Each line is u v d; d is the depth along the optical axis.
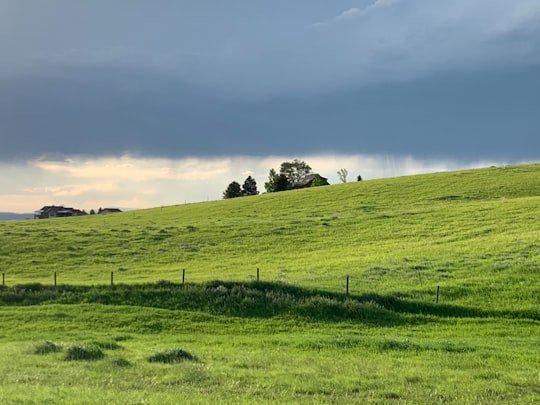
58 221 91.19
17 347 21.25
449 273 37.88
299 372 17.25
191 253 52.88
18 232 64.69
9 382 15.20
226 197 171.62
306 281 37.00
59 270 46.66
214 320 29.16
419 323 29.00
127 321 28.61
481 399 14.78
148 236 61.16
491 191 81.88
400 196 83.69
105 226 74.19
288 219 69.88
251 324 28.53
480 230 54.00
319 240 56.19
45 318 29.20
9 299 33.59
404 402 14.38
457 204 71.62
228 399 13.81
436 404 14.29
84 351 19.30
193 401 13.29
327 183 141.50
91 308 31.16
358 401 14.32
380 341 22.77
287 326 28.17
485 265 39.22
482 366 18.98
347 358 20.02
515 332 26.80
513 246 44.69
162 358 18.84
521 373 17.80
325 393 15.22
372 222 62.91
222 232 62.22
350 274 38.81
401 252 46.75
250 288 33.47
